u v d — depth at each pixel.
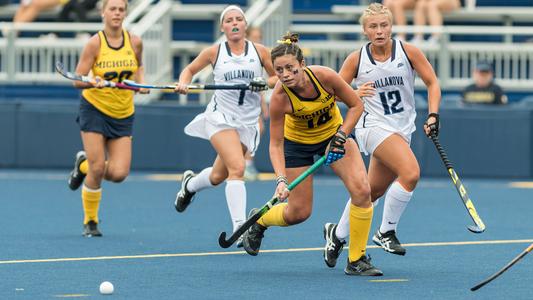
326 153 30.47
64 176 63.59
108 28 39.81
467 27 72.81
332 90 30.59
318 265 33.72
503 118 63.78
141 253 36.12
